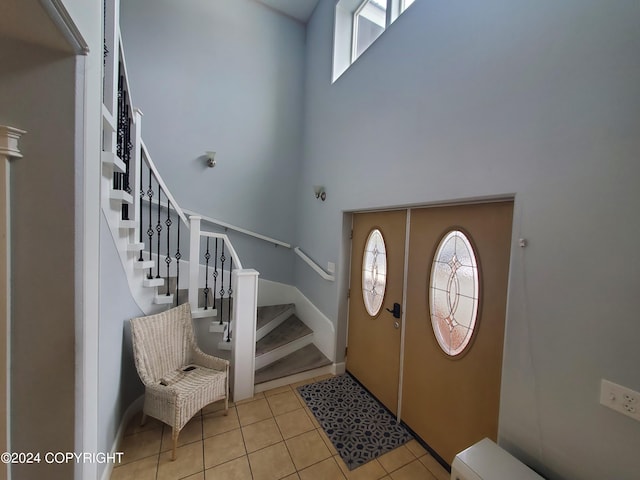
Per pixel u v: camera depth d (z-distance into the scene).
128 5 2.99
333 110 3.07
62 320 1.02
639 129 0.96
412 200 1.96
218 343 2.59
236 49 3.52
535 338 1.26
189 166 3.33
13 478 1.01
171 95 3.21
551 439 1.20
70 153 1.01
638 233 0.97
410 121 1.99
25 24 0.86
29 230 0.98
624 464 1.00
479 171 1.51
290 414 2.25
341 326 2.92
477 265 1.64
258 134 3.70
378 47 2.34
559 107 1.18
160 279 2.31
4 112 0.95
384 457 1.87
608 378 1.04
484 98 1.49
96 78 1.19
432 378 1.94
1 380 0.97
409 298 2.15
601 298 1.05
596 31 1.07
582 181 1.10
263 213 3.77
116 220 1.76
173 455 1.77
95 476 1.28
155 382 1.97
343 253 2.89
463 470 1.21
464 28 1.61
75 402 1.05
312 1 3.53
